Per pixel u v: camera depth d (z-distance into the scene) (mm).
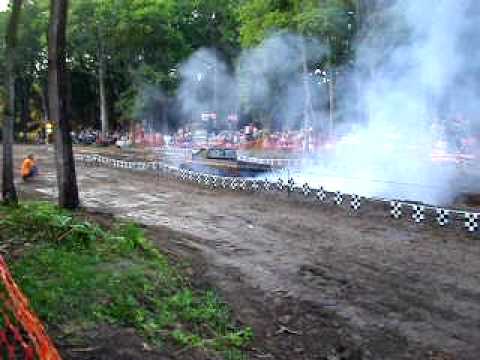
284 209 14422
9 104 11367
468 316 7066
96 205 15055
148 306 6355
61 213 9688
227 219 13062
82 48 47000
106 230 9195
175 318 6324
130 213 13750
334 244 10555
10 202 10945
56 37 11070
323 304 7477
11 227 8164
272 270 8898
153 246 9172
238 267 9008
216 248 10203
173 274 7848
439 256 9594
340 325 6848
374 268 8984
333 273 8742
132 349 5219
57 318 5395
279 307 7371
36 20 47406
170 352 5402
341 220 12805
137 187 19094
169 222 12594
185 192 17875
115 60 47531
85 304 5812
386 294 7828
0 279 5523
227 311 7035
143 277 7051
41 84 52594
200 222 12664
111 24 44375
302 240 10898
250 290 7953
